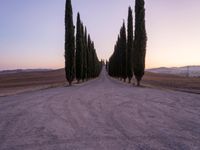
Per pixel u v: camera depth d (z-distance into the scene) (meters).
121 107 14.27
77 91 25.89
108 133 8.41
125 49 57.06
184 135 8.12
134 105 15.08
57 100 17.61
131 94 22.06
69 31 40.44
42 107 14.26
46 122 10.20
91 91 25.67
